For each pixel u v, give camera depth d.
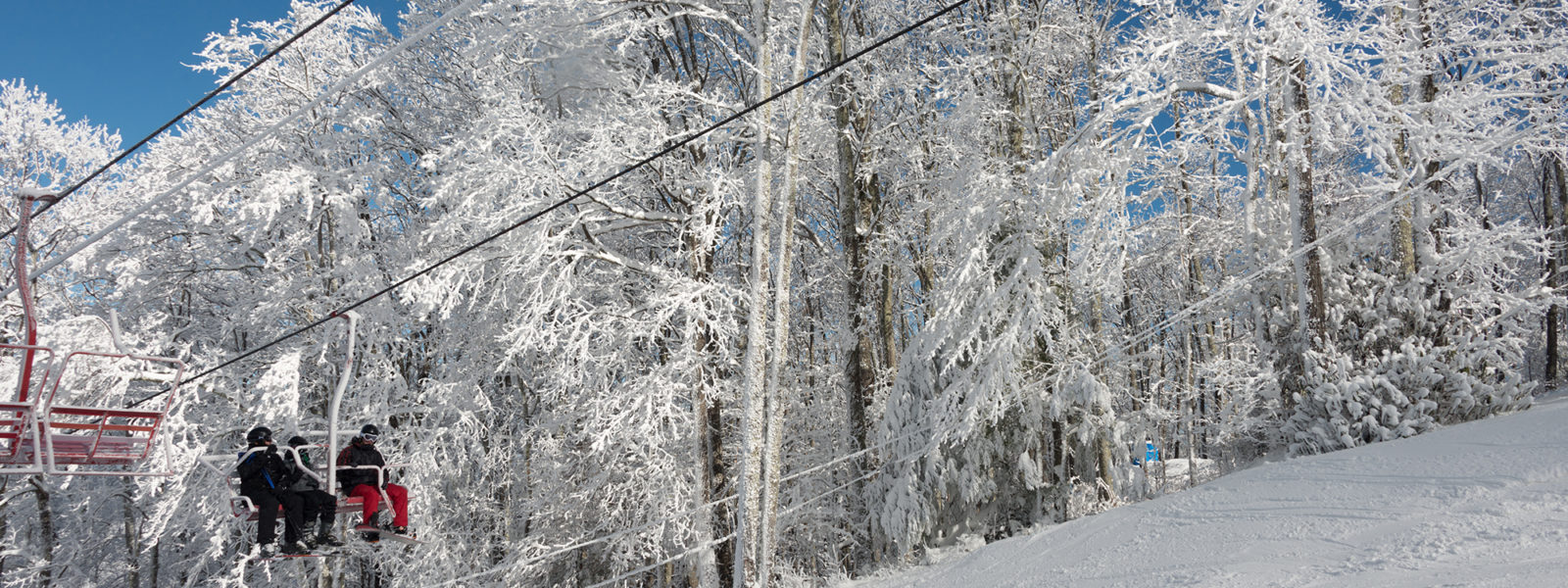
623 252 19.89
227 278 20.17
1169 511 9.68
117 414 6.94
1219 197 22.91
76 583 22.27
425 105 20.23
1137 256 19.83
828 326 22.16
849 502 18.64
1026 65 15.99
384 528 9.12
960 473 13.71
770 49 15.35
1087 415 12.95
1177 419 17.14
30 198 7.14
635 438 16.53
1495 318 12.38
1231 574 7.16
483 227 14.23
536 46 17.02
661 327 16.84
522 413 20.16
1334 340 12.48
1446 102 11.20
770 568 13.13
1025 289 13.41
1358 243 14.23
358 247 17.73
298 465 8.34
